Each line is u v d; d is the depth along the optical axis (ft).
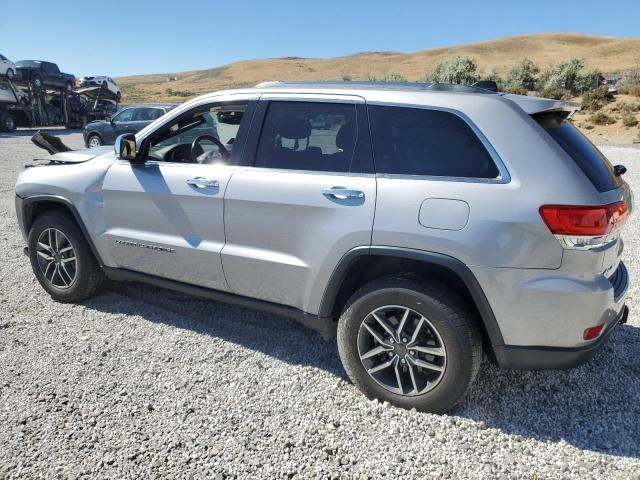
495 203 8.74
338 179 10.05
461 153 9.25
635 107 88.43
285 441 9.02
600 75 139.03
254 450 8.81
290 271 10.62
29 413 9.66
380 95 10.12
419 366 9.64
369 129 10.03
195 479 8.14
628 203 9.86
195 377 10.96
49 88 91.45
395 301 9.53
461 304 9.26
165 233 12.28
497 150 8.96
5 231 23.00
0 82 82.38
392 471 8.38
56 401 10.05
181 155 13.03
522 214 8.58
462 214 8.89
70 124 96.27
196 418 9.61
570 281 8.53
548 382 10.89
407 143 9.70
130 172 12.76
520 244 8.60
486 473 8.34
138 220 12.64
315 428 9.38
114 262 13.41
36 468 8.30
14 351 11.93
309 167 10.51
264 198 10.69
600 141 69.87
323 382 10.84
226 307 14.48
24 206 14.58
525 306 8.73
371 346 10.21
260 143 11.18
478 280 8.85
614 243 9.14
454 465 8.52
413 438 9.13
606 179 9.36
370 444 8.99
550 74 147.13
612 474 8.29
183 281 12.41
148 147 12.70
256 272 11.07
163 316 13.89
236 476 8.23
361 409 9.93
